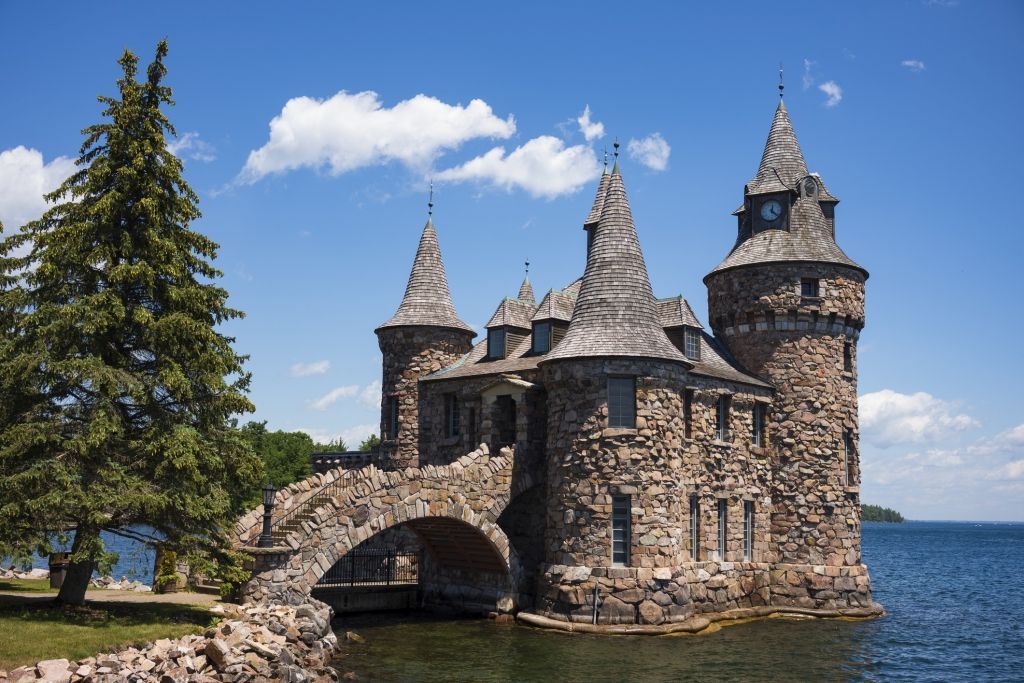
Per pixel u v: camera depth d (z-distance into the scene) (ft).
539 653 92.12
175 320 81.15
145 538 82.12
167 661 66.85
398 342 144.25
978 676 89.71
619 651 93.61
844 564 124.77
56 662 60.85
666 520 106.32
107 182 82.69
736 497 121.29
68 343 77.97
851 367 131.44
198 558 79.97
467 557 119.44
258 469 86.84
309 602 92.84
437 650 93.45
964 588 209.26
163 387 82.99
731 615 115.75
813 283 128.77
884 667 91.81
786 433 126.62
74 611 79.20
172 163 84.64
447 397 136.67
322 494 103.71
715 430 120.06
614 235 115.03
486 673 83.20
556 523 109.09
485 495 111.14
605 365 107.55
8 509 69.62
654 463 106.32
